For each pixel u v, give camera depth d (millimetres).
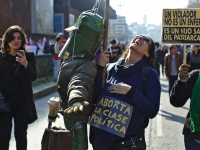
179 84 2363
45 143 2385
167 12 3314
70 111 1766
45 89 7957
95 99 2211
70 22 36000
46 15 29453
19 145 2951
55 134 2354
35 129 4695
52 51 9172
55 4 35438
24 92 2852
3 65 2795
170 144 4148
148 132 4715
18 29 2879
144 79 2059
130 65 2107
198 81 2297
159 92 2084
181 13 3275
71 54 2227
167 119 5602
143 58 2205
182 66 2352
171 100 2500
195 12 3248
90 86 2055
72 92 1877
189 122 2359
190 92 2369
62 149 2318
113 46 9047
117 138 2004
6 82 2766
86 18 2178
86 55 2123
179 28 3281
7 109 2717
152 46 2215
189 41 3246
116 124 1993
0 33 19922
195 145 2334
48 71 10805
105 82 2232
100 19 2213
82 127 2182
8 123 2814
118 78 2148
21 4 23750
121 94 2035
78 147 2166
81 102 1813
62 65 2193
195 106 2275
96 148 2125
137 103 1988
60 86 2178
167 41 3324
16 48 2879
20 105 2852
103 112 2059
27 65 2797
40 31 27781
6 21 20906
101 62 2236
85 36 2172
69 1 35625
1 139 2758
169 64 6961
